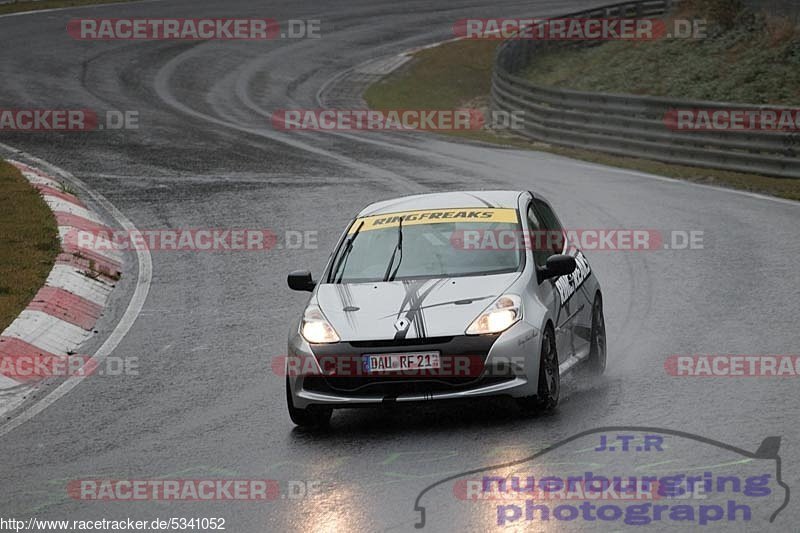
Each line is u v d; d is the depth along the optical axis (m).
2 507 23.81
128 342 40.66
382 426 28.36
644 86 116.38
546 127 95.88
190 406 31.78
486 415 28.39
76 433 29.88
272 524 21.28
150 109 113.19
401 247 31.06
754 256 47.31
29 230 55.06
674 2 141.00
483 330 27.02
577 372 31.98
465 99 134.12
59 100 114.75
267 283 48.94
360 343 27.34
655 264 47.31
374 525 20.62
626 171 77.06
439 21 185.50
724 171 76.69
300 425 28.80
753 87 107.50
